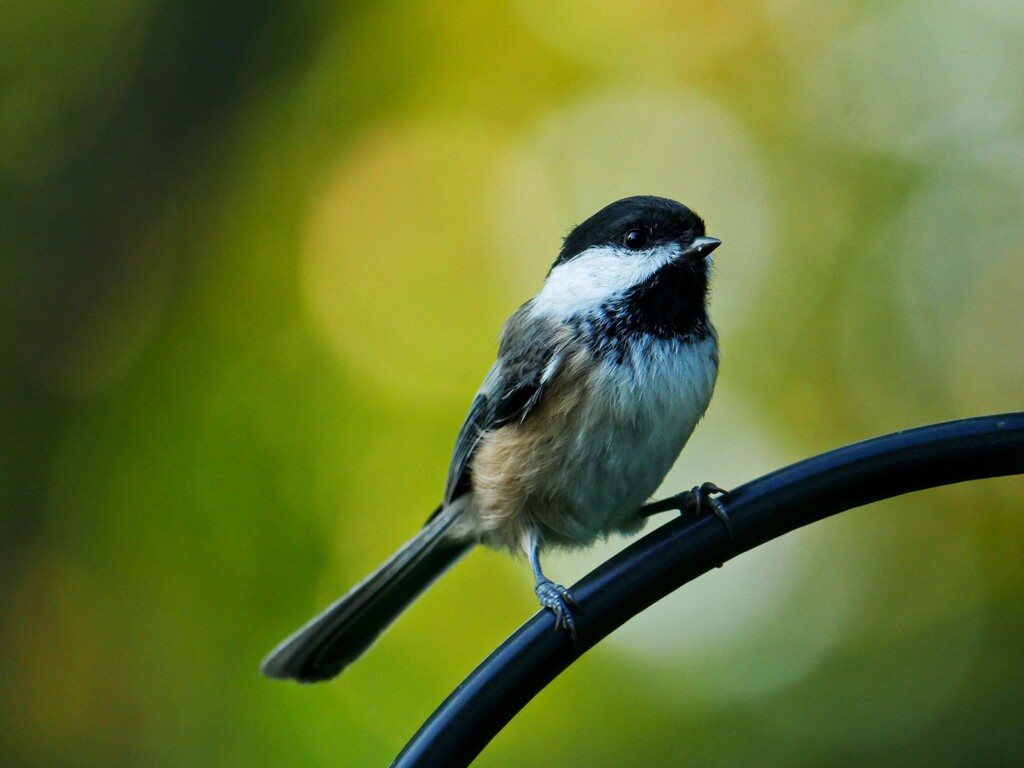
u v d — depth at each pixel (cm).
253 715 870
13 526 952
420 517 967
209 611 909
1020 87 1089
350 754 858
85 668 896
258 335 1060
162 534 945
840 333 1067
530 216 1144
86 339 1024
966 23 1107
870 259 1081
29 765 869
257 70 1101
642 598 461
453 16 1161
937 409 1038
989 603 955
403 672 909
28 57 1088
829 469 454
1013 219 1062
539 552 665
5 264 1028
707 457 1034
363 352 1063
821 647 955
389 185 1138
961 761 898
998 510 971
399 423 1011
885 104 1112
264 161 1116
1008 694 918
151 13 1078
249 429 1002
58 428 993
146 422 1002
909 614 962
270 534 948
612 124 1160
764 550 982
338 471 982
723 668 941
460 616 936
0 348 1005
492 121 1156
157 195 1066
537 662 456
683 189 1141
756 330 1076
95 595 922
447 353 1071
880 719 920
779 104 1134
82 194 1048
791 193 1114
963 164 1085
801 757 901
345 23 1149
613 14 1172
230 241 1091
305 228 1109
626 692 928
